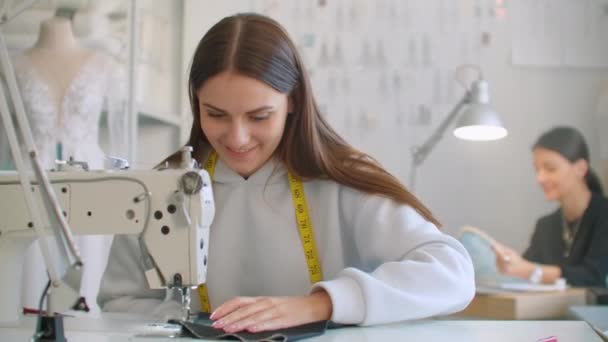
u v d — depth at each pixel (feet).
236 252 4.66
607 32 10.19
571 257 9.63
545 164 9.93
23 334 3.34
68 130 7.59
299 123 4.45
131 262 4.79
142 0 9.34
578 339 3.14
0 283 3.72
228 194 4.73
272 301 3.45
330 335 3.24
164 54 9.87
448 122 9.50
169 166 4.18
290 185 4.67
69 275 3.03
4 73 3.07
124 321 3.65
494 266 9.32
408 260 3.84
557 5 10.21
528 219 10.03
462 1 10.28
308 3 10.36
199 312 4.42
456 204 10.14
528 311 7.93
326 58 10.35
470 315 8.20
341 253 4.55
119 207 3.64
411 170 10.21
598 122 10.07
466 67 10.20
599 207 9.65
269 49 4.01
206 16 10.33
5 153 6.97
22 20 8.04
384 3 10.33
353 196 4.54
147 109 8.99
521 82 10.21
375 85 10.29
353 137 10.29
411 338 3.16
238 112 3.96
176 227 3.62
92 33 8.21
